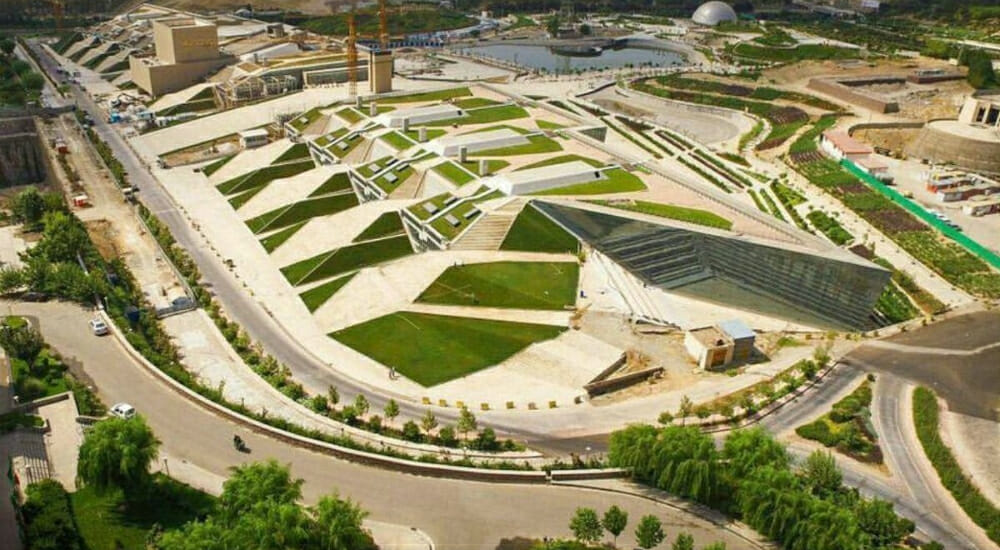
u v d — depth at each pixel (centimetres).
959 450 11269
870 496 10200
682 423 11656
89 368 12575
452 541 9131
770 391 12456
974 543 9456
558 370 13162
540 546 8725
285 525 8281
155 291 16062
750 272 15425
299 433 11019
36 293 15050
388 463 10462
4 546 8406
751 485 9219
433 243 17375
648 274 16550
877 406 12262
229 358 13588
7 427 10681
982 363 13700
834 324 15112
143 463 9325
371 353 13738
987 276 17338
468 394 12544
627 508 9762
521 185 18062
